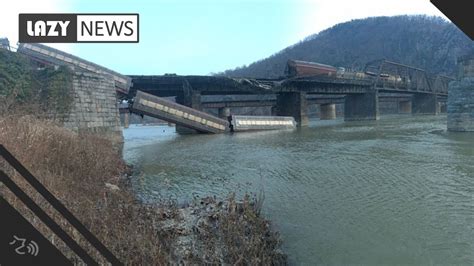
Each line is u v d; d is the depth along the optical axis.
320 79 103.19
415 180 21.94
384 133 60.44
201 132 75.94
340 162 30.12
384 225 14.02
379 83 128.50
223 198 18.17
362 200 17.75
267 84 96.81
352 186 20.86
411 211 15.77
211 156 37.75
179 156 38.47
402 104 189.25
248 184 22.41
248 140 56.69
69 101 43.97
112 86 53.88
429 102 163.75
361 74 128.50
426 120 105.62
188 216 13.23
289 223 14.31
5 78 38.25
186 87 86.06
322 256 11.18
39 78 42.97
